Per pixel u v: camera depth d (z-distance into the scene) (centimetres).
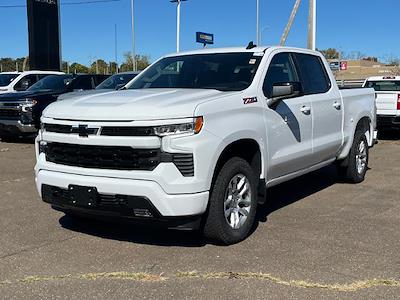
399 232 572
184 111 479
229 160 525
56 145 527
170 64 665
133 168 481
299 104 645
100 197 495
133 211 484
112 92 591
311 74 705
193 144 476
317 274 452
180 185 472
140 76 676
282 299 404
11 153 1201
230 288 424
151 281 440
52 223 616
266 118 578
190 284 433
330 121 724
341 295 411
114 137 483
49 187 532
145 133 474
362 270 461
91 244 539
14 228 597
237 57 627
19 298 412
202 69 627
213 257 496
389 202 711
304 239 548
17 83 1778
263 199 581
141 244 538
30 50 3038
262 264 477
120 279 446
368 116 841
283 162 612
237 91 557
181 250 517
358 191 781
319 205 698
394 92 1452
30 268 475
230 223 529
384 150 1259
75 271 466
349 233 569
